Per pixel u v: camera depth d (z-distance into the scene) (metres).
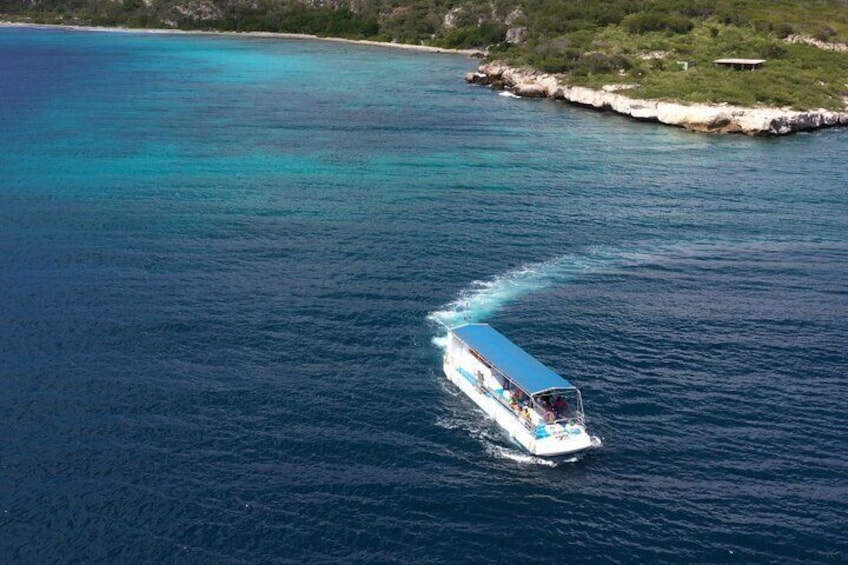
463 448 52.81
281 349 64.25
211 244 85.69
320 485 48.81
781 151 136.88
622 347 65.50
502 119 162.00
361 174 114.56
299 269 79.50
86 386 58.53
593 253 85.38
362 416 55.84
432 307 71.94
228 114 159.25
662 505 47.72
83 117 153.12
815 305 73.88
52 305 70.69
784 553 44.16
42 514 46.09
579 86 182.25
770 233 92.69
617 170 120.38
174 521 45.72
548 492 48.75
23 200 99.25
